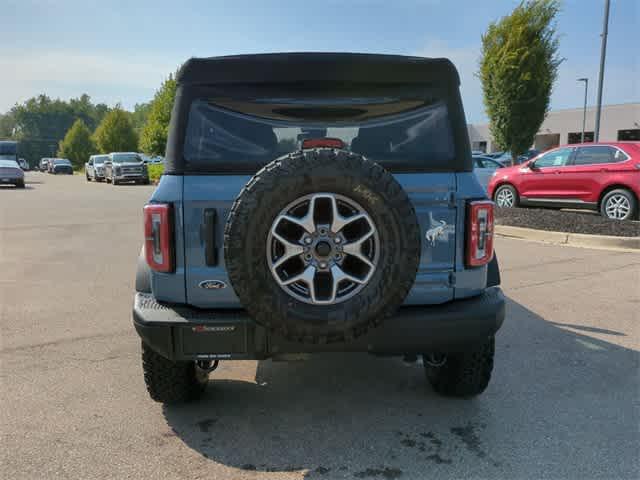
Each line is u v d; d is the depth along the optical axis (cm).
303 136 302
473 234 297
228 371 414
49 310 570
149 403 357
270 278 258
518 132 1770
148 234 286
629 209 1079
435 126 305
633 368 409
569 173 1169
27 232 1121
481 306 297
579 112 4912
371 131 304
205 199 285
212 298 289
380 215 258
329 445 303
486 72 1786
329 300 261
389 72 302
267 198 252
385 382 391
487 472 275
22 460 287
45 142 14038
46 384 386
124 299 614
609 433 313
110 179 3123
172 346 283
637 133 4578
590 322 519
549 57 1744
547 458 288
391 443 304
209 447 301
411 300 299
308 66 298
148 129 3797
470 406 350
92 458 290
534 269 750
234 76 297
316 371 412
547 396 363
